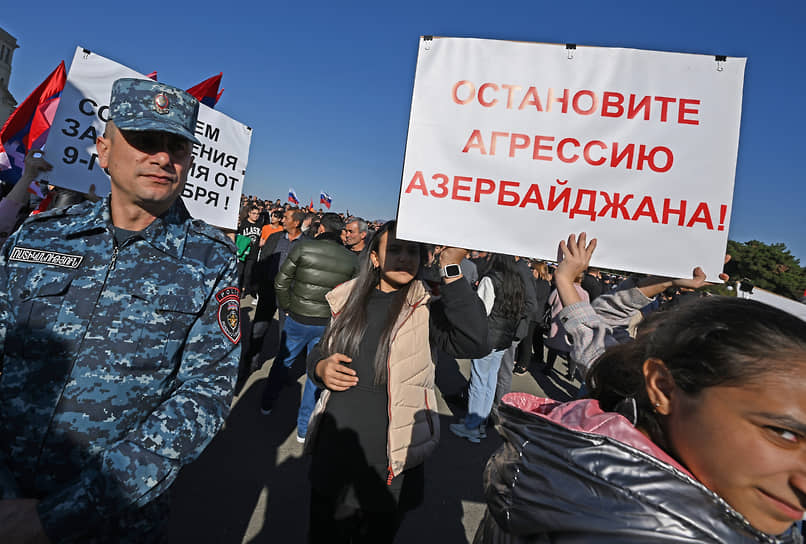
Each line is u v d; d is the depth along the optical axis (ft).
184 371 3.96
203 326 4.02
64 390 3.54
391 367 5.50
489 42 5.19
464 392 15.06
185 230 4.30
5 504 2.91
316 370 5.93
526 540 2.19
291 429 11.47
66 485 3.17
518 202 5.14
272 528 7.72
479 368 11.95
